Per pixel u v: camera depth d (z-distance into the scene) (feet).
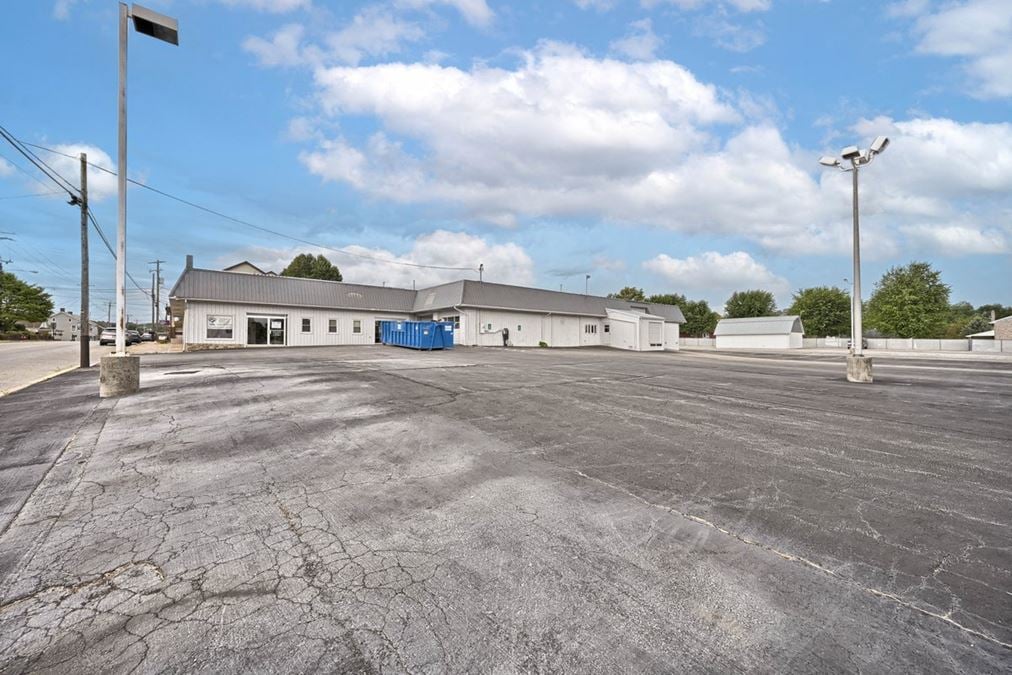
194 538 10.64
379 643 7.12
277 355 67.46
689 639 7.14
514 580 8.78
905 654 6.77
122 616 7.84
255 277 94.32
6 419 23.30
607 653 6.87
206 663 6.75
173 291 84.94
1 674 6.57
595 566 9.25
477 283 104.12
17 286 183.01
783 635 7.22
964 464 15.58
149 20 28.73
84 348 54.49
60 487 13.92
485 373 41.93
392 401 27.12
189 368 45.52
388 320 109.60
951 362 69.51
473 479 14.29
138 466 15.76
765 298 229.25
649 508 12.04
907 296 155.33
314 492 13.37
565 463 15.79
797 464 15.58
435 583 8.71
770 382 37.50
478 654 6.88
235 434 19.77
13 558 9.82
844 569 9.09
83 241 55.72
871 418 22.93
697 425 21.33
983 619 7.54
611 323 129.59
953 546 10.00
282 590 8.55
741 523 11.14
